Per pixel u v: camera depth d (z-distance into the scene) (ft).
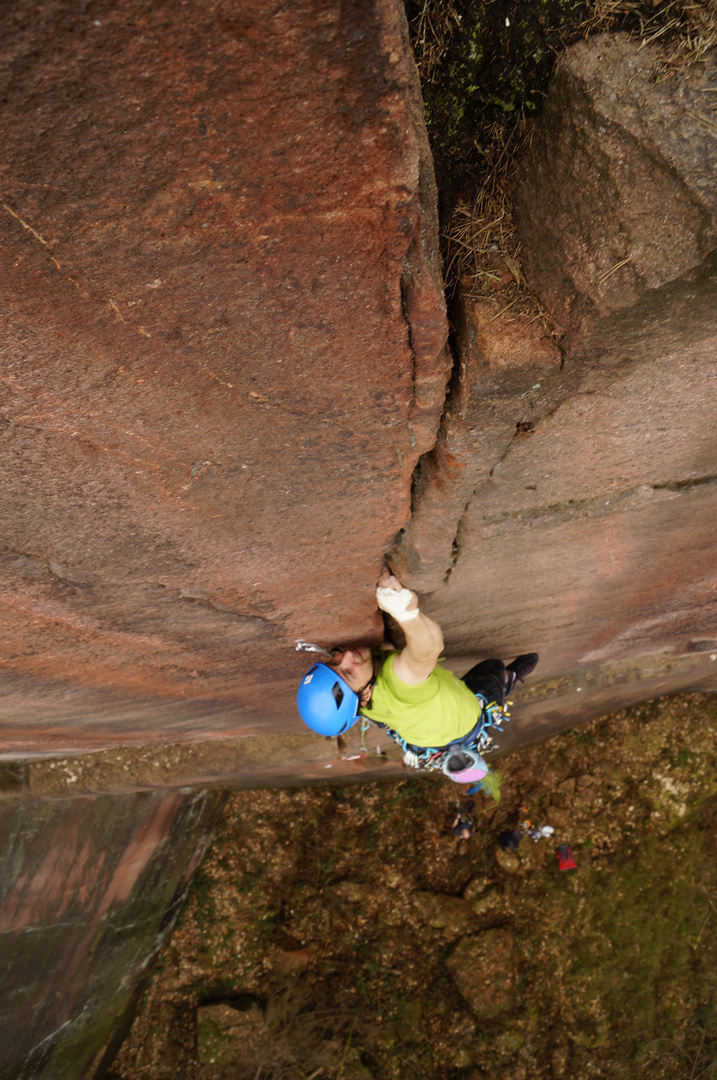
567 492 6.54
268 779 18.74
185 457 4.93
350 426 4.99
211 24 2.53
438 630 8.06
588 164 3.85
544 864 23.82
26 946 15.49
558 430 5.47
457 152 4.31
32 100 2.64
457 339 4.75
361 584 7.80
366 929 23.88
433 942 23.61
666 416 5.57
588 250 4.10
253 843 23.88
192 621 7.72
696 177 3.65
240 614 7.84
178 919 22.98
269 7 2.52
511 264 4.43
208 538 6.06
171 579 6.64
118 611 7.07
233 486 5.40
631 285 4.11
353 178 3.23
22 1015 16.20
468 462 5.65
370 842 24.40
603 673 16.07
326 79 2.81
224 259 3.48
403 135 3.13
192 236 3.33
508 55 3.85
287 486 5.56
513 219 4.39
